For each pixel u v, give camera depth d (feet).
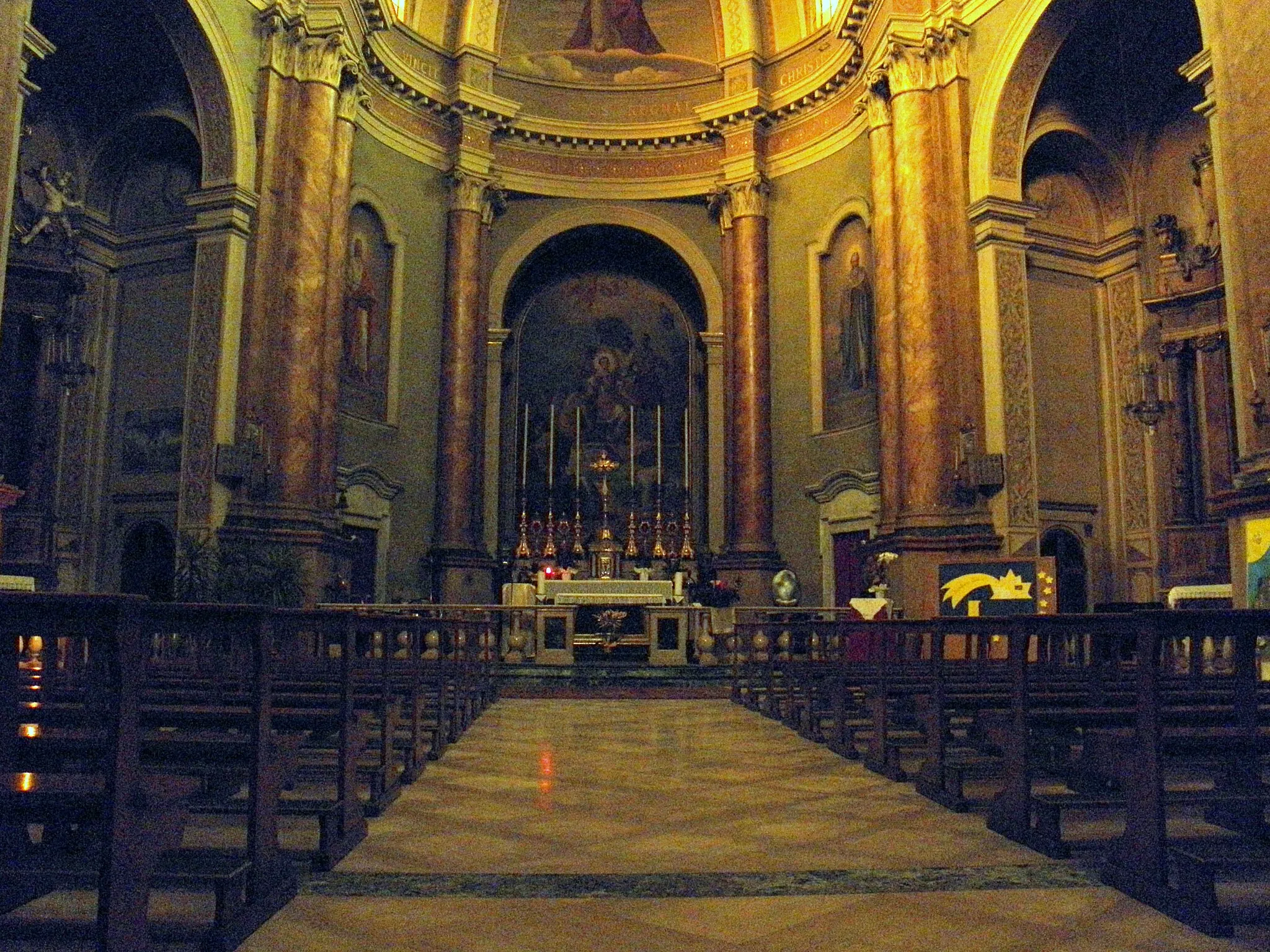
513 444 72.43
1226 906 11.51
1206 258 48.39
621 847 14.60
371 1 54.80
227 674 22.72
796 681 33.78
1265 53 31.50
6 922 10.28
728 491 67.77
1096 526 51.70
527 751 24.80
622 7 71.67
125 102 50.88
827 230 63.77
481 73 67.05
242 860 10.93
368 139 61.00
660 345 74.74
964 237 49.03
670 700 40.78
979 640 24.06
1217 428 48.24
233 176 47.37
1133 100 51.42
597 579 62.54
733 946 10.32
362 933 10.68
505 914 11.37
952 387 48.75
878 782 20.16
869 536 59.11
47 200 47.78
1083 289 53.26
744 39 67.72
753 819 16.58
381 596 60.03
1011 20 47.26
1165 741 11.96
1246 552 31.37
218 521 45.85
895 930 10.82
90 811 8.69
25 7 33.27
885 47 51.75
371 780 17.54
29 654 27.48
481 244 67.15
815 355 64.13
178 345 50.14
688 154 70.44
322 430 51.85
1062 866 13.50
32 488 47.70
